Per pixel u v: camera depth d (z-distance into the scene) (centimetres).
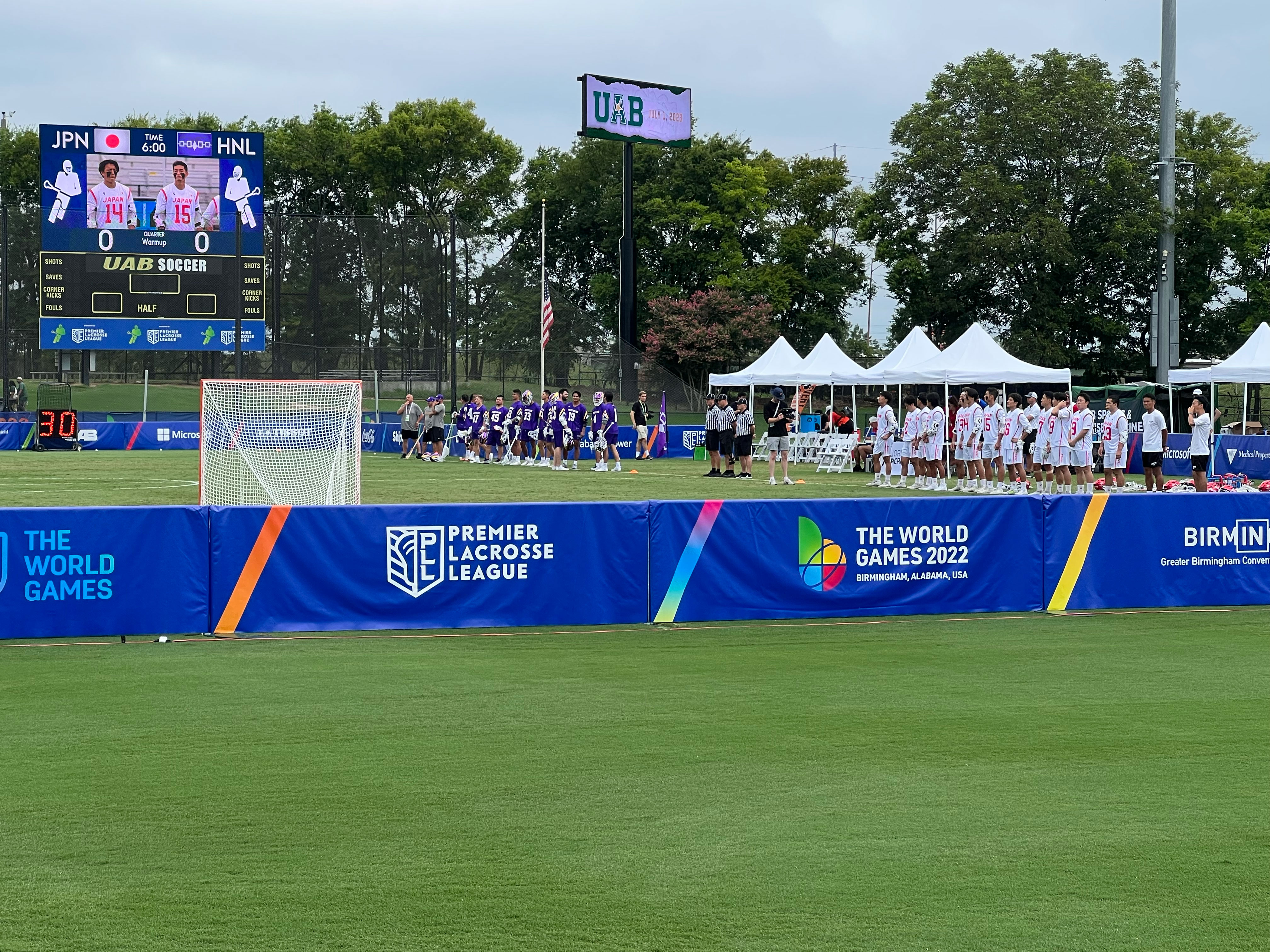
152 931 579
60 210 5672
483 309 6912
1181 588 1608
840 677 1155
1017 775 831
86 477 3534
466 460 4931
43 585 1327
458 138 8688
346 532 1394
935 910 606
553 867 662
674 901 616
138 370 6525
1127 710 1027
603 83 6028
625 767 847
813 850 688
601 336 6819
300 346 6625
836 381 4316
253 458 2881
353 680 1133
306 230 6906
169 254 5766
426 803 767
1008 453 3183
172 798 775
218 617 1366
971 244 6088
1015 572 1562
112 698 1056
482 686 1109
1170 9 4825
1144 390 4794
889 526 1526
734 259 7556
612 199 7994
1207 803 771
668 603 1469
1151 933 581
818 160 7950
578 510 1447
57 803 764
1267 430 4650
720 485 3419
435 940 569
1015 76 6394
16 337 6594
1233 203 6431
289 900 614
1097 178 6247
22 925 585
